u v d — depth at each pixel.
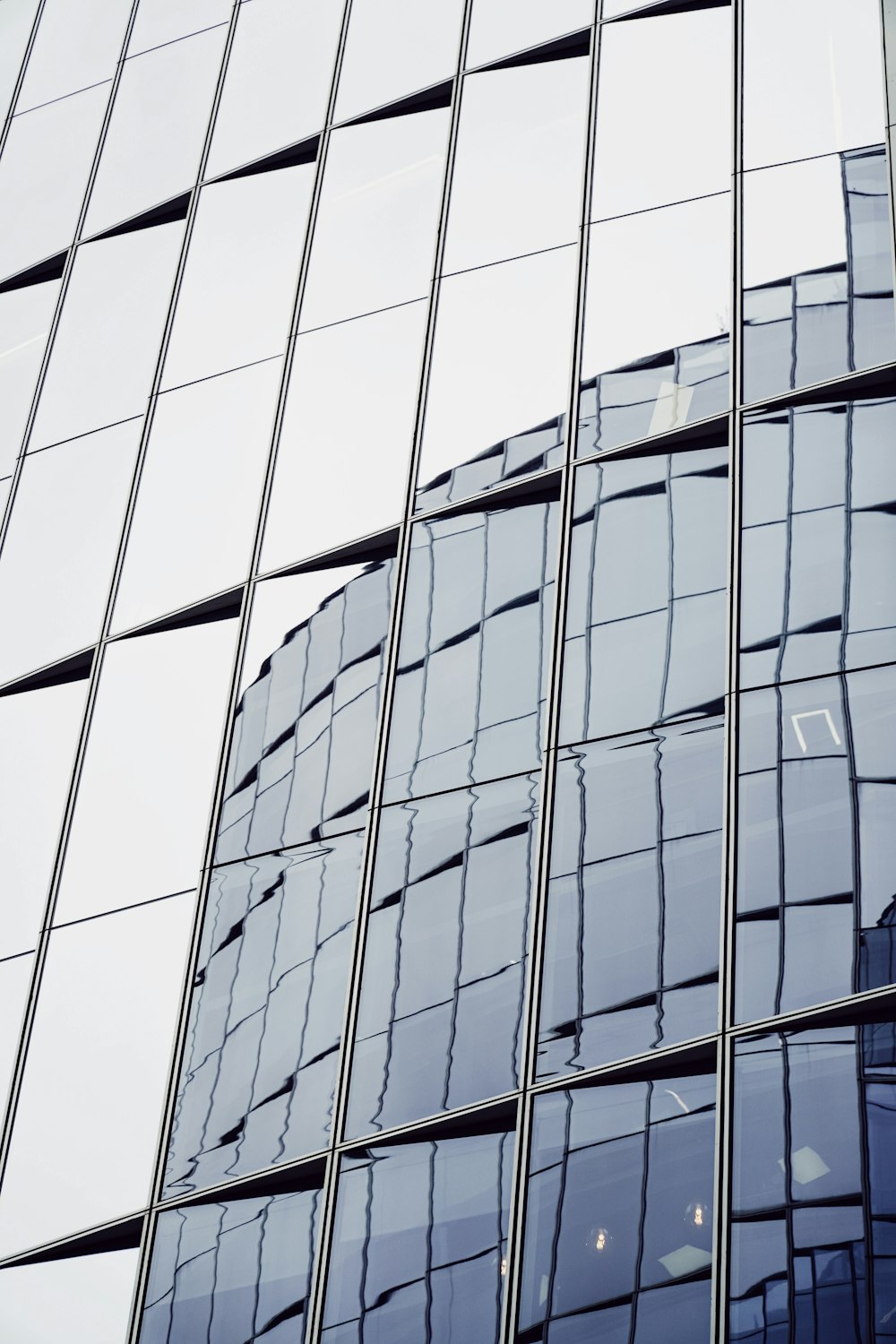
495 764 15.45
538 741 15.32
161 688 18.22
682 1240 12.54
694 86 18.64
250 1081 15.21
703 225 17.53
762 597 14.95
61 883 17.66
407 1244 13.59
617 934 14.04
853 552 14.80
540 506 16.70
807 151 17.44
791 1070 12.84
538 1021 13.98
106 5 25.59
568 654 15.62
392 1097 14.32
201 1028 15.80
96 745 18.33
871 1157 12.28
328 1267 13.83
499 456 17.28
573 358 17.47
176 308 21.20
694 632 15.10
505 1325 12.82
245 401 19.69
